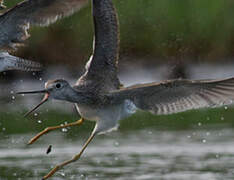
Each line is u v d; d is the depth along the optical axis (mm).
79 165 15305
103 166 15172
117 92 10859
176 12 24562
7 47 12141
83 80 11500
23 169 14875
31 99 21859
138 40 23422
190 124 19469
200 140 17578
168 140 17641
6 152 16469
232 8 25922
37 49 22578
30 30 22453
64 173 14562
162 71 23906
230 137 17781
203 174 14352
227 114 20344
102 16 11781
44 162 15539
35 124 19016
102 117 11305
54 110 20500
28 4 11547
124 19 22922
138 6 23250
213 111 20672
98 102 11195
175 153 16312
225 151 16391
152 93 10508
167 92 10391
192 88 10188
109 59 11758
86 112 11383
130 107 10820
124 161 15578
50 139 18000
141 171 14656
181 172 14484
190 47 24656
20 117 19719
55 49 22688
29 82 22766
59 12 11758
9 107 20844
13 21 11812
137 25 23250
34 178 14156
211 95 10234
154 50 23766
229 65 25297
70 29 22625
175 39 24203
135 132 18688
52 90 10852
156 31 23781
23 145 17250
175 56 24109
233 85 9977
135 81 23453
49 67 22766
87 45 22797
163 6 24141
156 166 15109
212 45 25141
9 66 12461
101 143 17531
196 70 24594
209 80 9906
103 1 11805
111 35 11836
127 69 23438
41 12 11742
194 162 15461
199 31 24828
